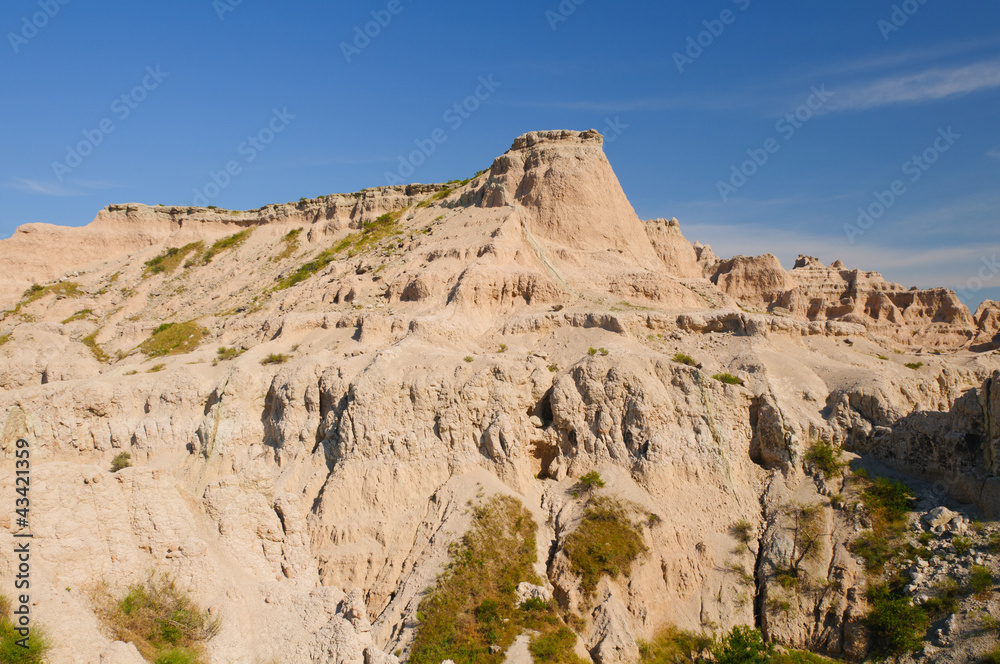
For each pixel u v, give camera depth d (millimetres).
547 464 50344
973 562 40125
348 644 31453
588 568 41812
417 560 42875
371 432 48094
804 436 48781
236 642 30359
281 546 38219
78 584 28266
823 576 42469
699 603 42594
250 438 51500
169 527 32031
